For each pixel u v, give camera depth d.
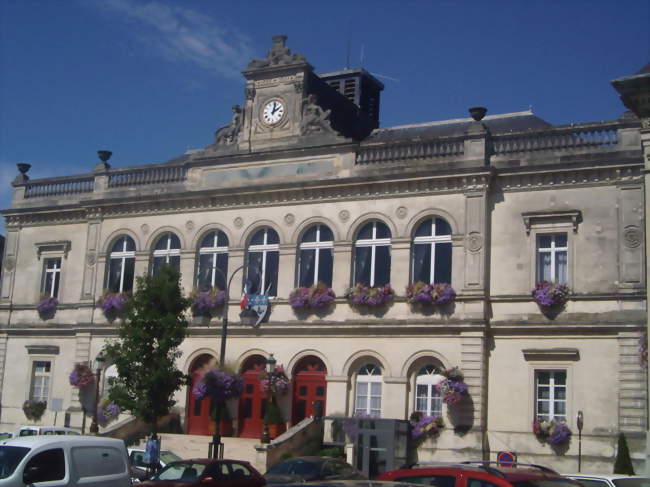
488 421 32.50
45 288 42.88
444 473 12.88
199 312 37.75
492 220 33.91
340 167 36.56
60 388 41.00
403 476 13.23
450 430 32.44
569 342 31.94
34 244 43.38
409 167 35.16
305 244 36.97
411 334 33.88
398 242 34.91
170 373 31.48
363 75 45.41
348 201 36.25
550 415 31.94
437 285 33.53
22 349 42.44
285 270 36.88
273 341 36.41
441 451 32.38
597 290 31.84
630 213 31.81
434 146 35.09
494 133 34.44
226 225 38.56
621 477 16.55
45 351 41.78
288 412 35.59
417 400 33.72
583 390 31.36
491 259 33.62
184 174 40.09
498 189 34.03
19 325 42.62
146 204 40.25
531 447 31.67
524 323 32.53
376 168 35.84
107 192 41.56
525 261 33.09
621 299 31.41
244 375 36.88
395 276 34.72
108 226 41.19
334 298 35.50
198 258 39.09
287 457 31.72
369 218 35.72
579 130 33.03
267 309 36.75
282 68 38.53
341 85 45.34
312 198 36.94
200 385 32.75
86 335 40.19
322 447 33.69
